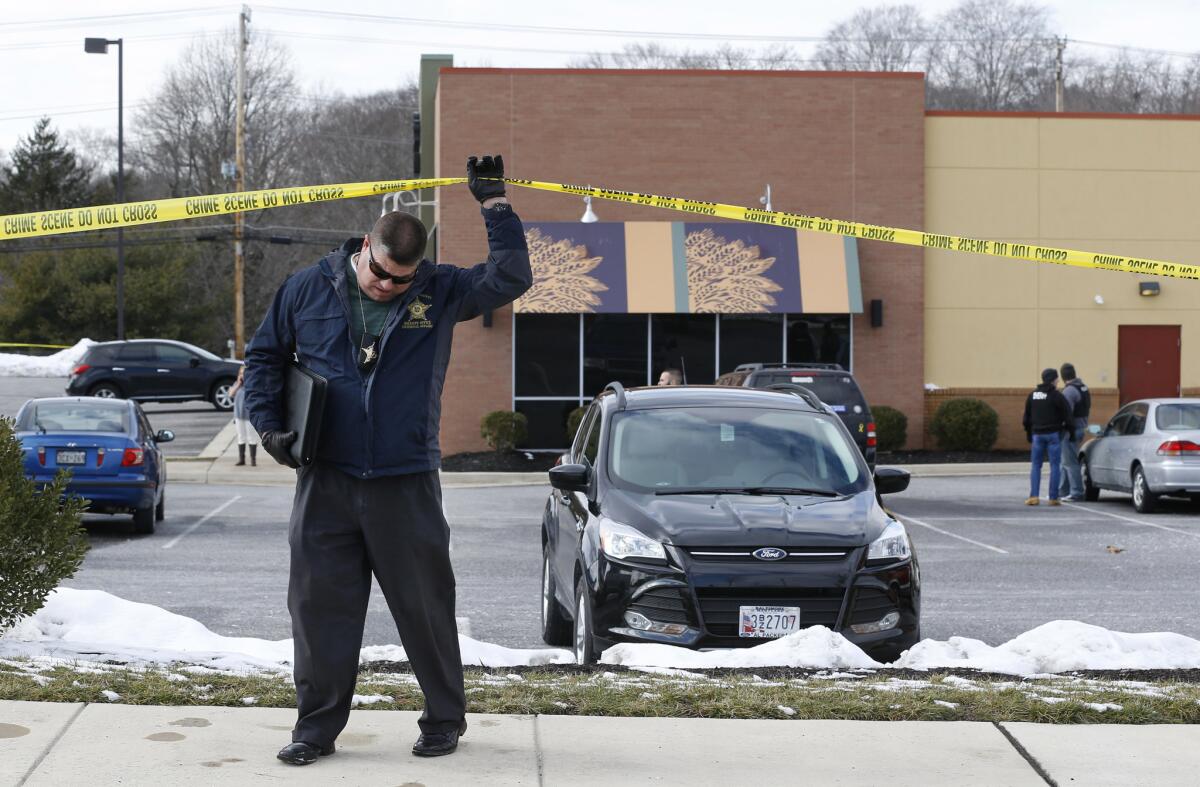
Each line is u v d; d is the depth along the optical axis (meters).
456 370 29.67
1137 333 31.08
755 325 30.09
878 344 30.34
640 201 6.16
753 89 29.94
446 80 29.52
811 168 30.05
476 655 8.53
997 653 8.44
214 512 20.42
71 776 5.26
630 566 8.30
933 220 30.62
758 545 8.27
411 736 5.94
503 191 5.63
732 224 29.88
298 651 5.52
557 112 29.69
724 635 8.20
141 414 18.50
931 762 5.71
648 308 29.38
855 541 8.37
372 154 88.75
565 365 29.88
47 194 78.31
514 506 21.56
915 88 30.14
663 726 6.23
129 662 7.70
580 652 8.83
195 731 5.95
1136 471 20.94
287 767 5.43
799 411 9.99
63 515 7.91
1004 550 16.27
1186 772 5.59
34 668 7.20
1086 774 5.55
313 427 5.31
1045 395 21.66
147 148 85.44
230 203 5.54
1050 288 30.92
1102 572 14.44
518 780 5.35
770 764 5.65
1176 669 7.88
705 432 9.63
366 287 5.40
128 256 68.94
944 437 29.98
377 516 5.40
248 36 54.97
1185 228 30.97
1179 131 30.94
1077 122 30.80
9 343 66.69
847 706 6.52
